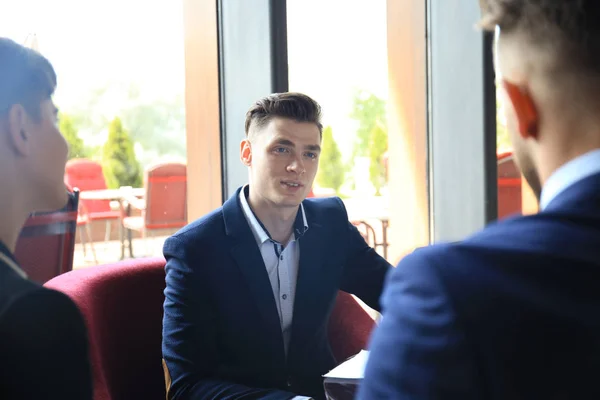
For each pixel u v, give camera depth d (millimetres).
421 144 3057
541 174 471
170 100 2508
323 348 1539
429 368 410
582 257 404
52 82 661
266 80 2094
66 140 684
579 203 427
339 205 1620
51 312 468
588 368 386
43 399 450
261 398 1195
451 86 2801
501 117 507
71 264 2008
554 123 448
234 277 1389
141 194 3076
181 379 1288
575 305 394
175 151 2541
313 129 1433
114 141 2600
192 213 2531
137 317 1486
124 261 1566
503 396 394
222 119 2221
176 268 1372
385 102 3123
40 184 654
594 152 433
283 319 1479
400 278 455
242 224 1424
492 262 419
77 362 480
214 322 1381
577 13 426
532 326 395
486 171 2717
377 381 442
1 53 619
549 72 444
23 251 1834
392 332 440
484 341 398
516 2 459
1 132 612
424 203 3070
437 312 415
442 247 450
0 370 440
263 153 1419
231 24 2164
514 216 463
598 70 427
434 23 2826
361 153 3125
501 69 484
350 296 1750
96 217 3082
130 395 1436
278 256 1463
